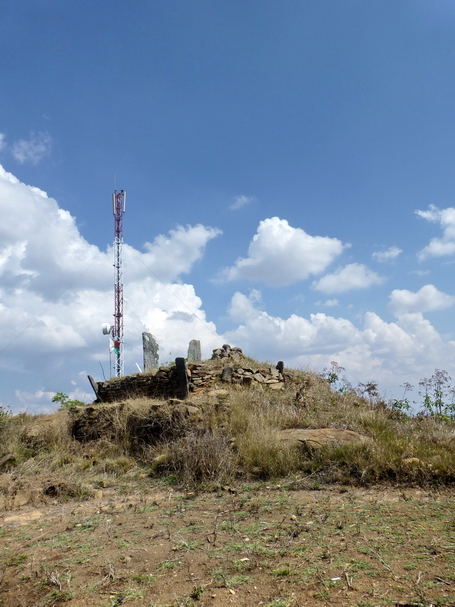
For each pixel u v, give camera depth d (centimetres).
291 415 857
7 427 1043
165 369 1184
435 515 426
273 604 275
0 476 718
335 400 1031
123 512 526
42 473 761
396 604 265
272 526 421
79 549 402
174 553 371
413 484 551
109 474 750
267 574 318
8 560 389
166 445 784
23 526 501
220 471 642
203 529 429
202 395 988
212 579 317
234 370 1162
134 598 298
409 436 725
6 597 323
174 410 870
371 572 309
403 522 409
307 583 300
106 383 1290
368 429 770
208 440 704
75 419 1020
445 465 563
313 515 448
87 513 538
